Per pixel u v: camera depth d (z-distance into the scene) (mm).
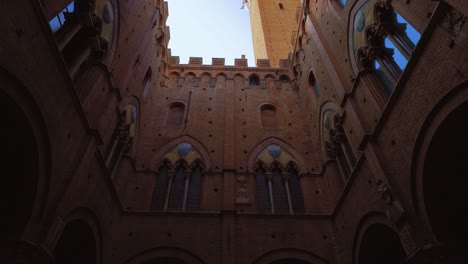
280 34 43375
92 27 14055
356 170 16031
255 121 25859
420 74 11555
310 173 22109
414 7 12133
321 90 22656
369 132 15320
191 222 18172
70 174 12094
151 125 24766
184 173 21844
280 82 29891
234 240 17438
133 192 20219
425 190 11289
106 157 16969
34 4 9625
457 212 11156
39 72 10117
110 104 16188
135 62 21156
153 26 25453
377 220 14344
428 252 10383
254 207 20078
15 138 10047
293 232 18344
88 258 15258
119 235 17453
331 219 18984
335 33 20359
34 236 10047
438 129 10734
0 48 8453
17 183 10273
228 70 30281
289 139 24688
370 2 15625
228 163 21781
